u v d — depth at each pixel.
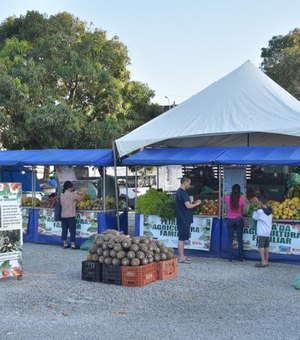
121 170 26.56
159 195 13.06
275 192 12.78
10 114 24.62
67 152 14.72
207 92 14.36
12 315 7.42
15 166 16.34
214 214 12.30
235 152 12.11
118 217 13.95
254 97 13.62
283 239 11.44
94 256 9.62
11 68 25.31
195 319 7.21
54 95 26.41
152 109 31.58
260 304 8.02
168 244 12.70
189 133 13.20
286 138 14.71
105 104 28.56
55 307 7.85
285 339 6.33
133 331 6.65
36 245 14.45
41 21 32.44
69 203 13.67
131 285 9.21
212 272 10.55
